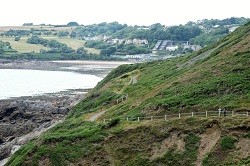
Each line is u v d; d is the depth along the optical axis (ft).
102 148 179.11
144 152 171.63
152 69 377.91
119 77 380.17
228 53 261.03
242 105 186.70
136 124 188.03
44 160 179.11
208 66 251.80
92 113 272.92
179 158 163.43
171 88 239.09
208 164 155.63
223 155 156.87
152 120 190.80
